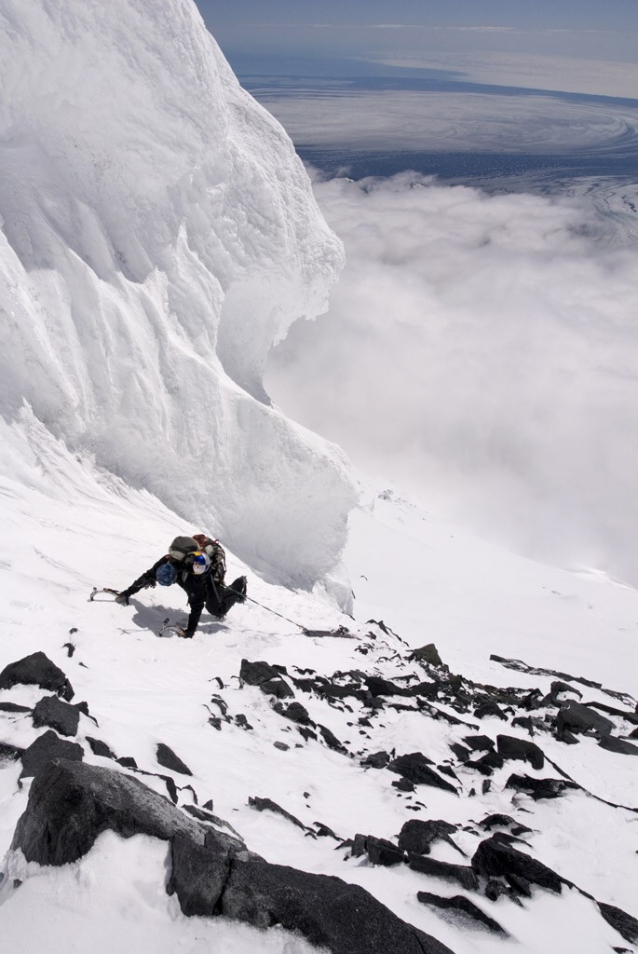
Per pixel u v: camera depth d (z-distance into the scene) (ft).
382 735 25.68
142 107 53.88
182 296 58.39
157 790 12.62
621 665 125.18
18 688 16.74
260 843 13.12
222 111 57.88
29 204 49.44
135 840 8.82
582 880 16.87
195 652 28.09
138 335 52.37
